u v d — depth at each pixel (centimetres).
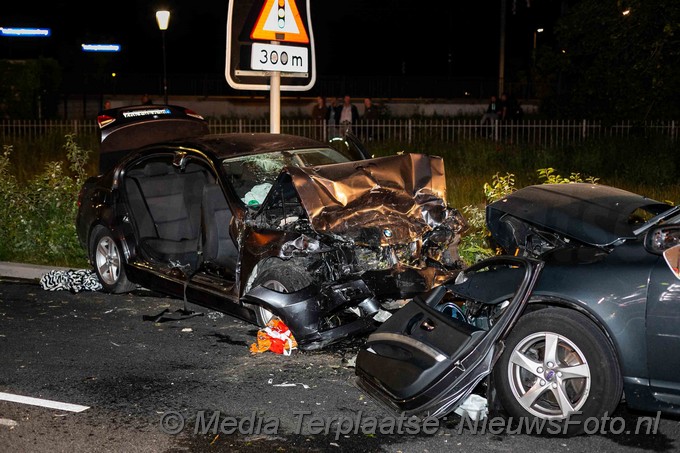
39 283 936
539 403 514
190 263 797
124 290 868
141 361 659
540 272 506
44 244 1038
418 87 3869
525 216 561
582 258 510
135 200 845
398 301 787
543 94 2667
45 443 507
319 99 2203
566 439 499
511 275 512
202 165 773
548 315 496
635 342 475
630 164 1617
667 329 466
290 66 907
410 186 729
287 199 745
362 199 692
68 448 499
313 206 666
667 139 1698
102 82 3647
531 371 502
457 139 1984
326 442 504
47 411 557
